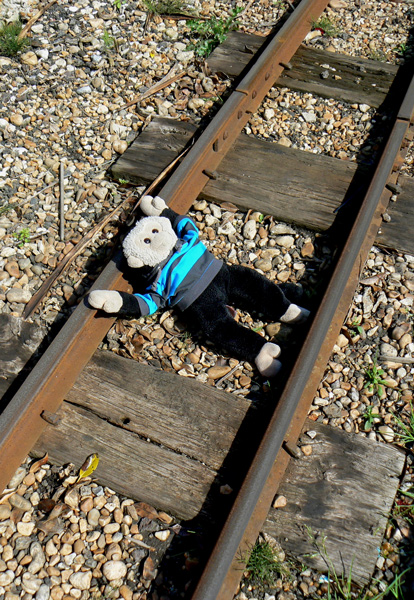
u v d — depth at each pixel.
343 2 1.99
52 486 1.12
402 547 1.06
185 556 1.05
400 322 1.28
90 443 1.15
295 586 1.04
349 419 1.18
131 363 1.24
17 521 1.09
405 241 1.40
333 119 1.67
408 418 1.18
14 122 1.64
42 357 1.16
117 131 1.64
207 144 1.48
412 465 1.13
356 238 1.31
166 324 1.30
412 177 1.51
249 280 1.29
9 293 1.35
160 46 1.84
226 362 1.26
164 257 1.24
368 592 1.03
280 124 1.65
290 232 1.44
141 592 1.03
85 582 1.04
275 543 1.06
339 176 1.53
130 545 1.07
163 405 1.19
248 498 1.03
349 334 1.26
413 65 1.77
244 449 1.14
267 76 1.70
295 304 1.32
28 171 1.56
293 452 1.11
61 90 1.71
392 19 1.95
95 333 1.24
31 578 1.04
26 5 1.91
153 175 1.53
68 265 1.40
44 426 1.16
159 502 1.10
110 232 1.45
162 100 1.71
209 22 1.89
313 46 1.86
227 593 0.99
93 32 1.86
